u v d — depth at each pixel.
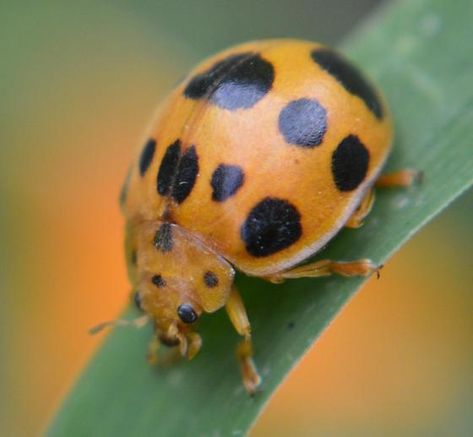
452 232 0.05
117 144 0.05
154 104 0.05
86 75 0.05
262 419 0.05
